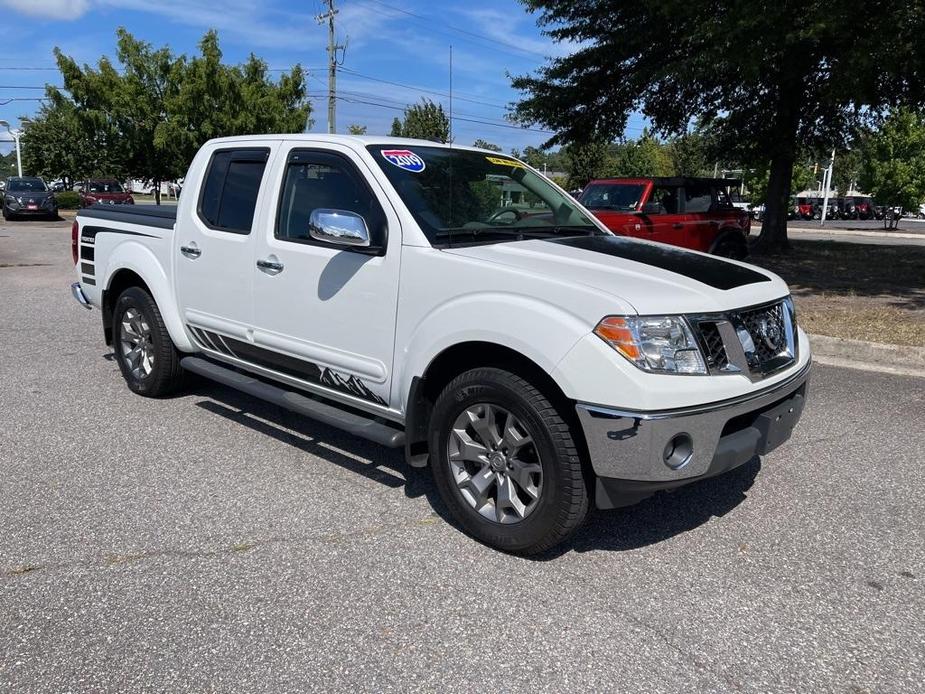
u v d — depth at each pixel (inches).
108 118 1091.3
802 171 1973.4
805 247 782.5
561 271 131.1
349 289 153.3
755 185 1766.7
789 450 190.9
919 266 578.9
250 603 118.2
